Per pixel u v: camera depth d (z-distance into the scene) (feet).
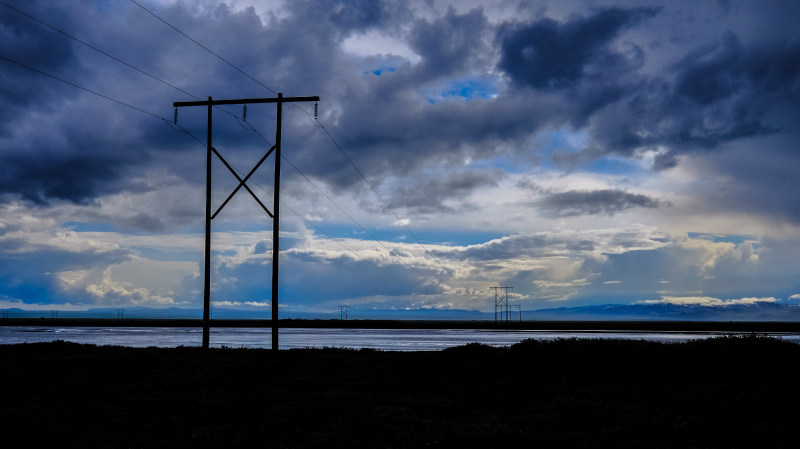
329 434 62.34
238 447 57.36
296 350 135.03
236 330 568.82
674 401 84.89
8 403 71.20
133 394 80.02
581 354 119.24
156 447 56.29
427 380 99.35
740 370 107.04
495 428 66.08
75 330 536.01
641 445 61.87
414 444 59.62
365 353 132.98
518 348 126.62
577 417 74.59
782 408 79.82
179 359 113.91
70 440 57.16
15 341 303.48
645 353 118.52
